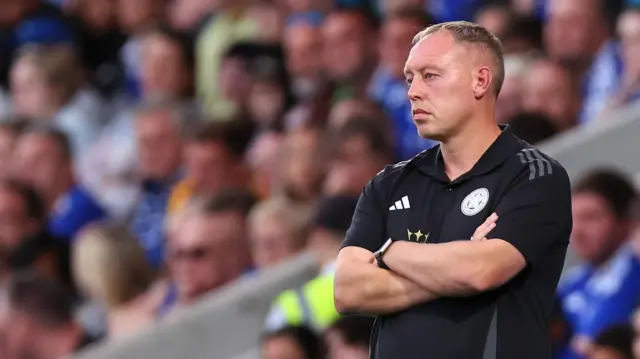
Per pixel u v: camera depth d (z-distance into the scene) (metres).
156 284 32.62
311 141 32.44
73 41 48.66
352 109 35.00
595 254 26.06
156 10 49.16
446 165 13.22
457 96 12.91
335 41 38.56
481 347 12.59
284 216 29.55
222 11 44.31
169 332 28.92
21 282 30.34
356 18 38.66
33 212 35.47
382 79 37.06
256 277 28.52
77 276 33.56
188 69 44.38
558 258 12.99
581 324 25.38
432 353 12.66
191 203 33.34
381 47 38.25
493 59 13.01
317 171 32.12
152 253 38.12
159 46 44.03
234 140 35.62
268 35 42.91
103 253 32.03
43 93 45.16
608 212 25.88
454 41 12.99
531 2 37.50
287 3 42.97
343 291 13.03
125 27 49.34
